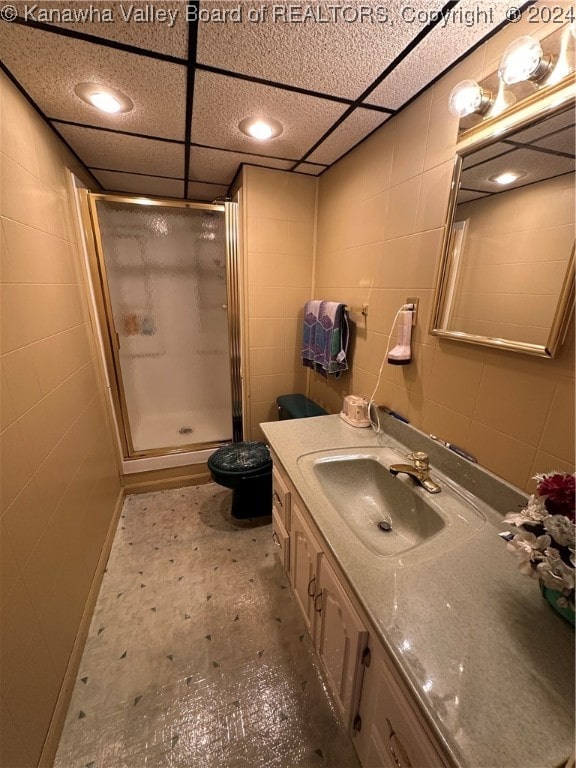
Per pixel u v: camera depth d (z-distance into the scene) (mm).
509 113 789
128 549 1696
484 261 896
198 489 2234
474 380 964
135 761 925
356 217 1524
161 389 2418
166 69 964
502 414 888
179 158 1646
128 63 936
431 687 505
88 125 1302
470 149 891
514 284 816
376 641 656
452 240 989
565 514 587
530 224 766
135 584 1488
